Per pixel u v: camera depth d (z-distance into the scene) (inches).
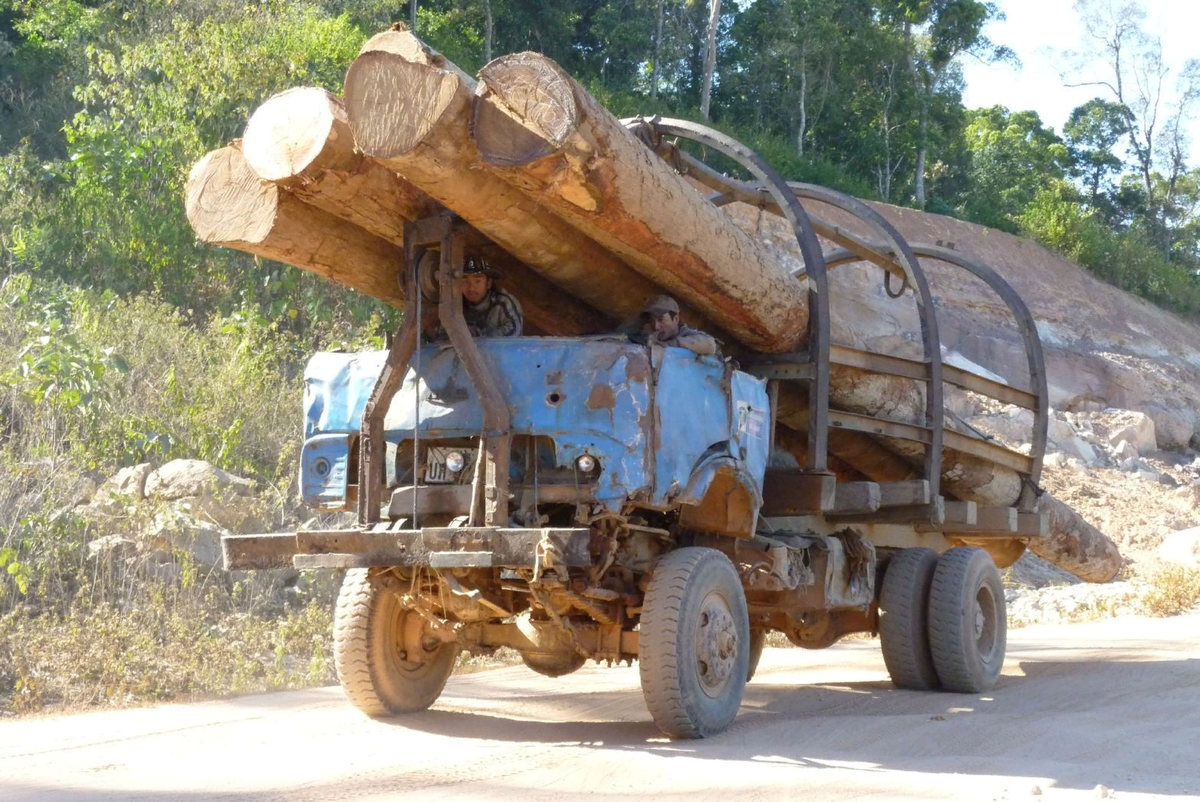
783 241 1035.3
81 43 971.3
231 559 250.5
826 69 2003.0
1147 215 2544.3
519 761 221.6
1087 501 920.9
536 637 267.3
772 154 1630.2
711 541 281.9
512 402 240.8
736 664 260.7
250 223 249.8
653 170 240.4
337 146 229.6
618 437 235.3
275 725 265.0
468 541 229.0
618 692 327.0
